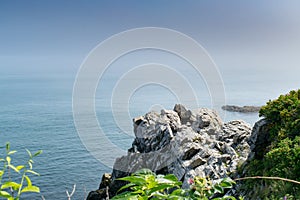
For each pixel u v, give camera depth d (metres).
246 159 16.05
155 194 2.79
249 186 13.20
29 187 2.05
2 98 108.25
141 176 2.77
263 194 11.39
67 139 54.47
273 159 12.12
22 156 25.53
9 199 2.00
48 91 118.94
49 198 32.72
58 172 38.44
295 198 8.96
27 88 133.75
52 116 76.19
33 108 88.19
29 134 59.31
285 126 14.00
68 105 89.81
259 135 15.02
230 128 21.03
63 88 124.00
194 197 2.94
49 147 50.09
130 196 2.62
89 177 37.72
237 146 19.09
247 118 31.48
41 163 42.44
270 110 15.20
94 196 25.12
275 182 10.84
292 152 11.59
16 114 81.06
